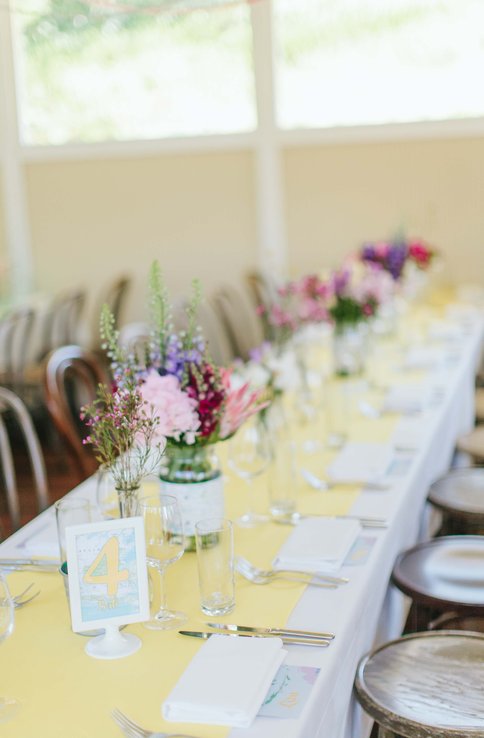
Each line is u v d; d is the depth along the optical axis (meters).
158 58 6.61
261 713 1.33
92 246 6.89
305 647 1.53
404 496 2.29
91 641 1.56
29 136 6.85
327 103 6.42
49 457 5.04
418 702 1.67
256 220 6.61
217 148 6.56
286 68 6.43
